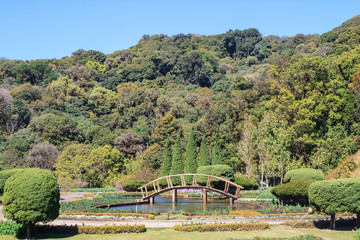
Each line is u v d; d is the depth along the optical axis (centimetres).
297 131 3862
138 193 3397
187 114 7456
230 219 1822
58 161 4788
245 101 5103
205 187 2641
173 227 1669
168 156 4131
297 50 8788
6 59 10325
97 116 7838
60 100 7525
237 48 12744
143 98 7975
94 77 9662
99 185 4766
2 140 5862
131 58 11038
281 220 1819
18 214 1341
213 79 9931
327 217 1850
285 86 4359
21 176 1391
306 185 2158
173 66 10725
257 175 3931
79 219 1786
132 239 1408
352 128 3906
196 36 14550
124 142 6247
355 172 3034
